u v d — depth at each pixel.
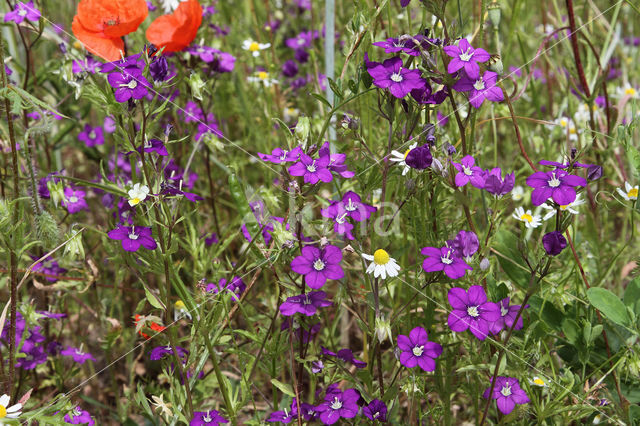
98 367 0.81
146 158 0.67
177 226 0.76
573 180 0.61
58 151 0.87
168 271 0.66
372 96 0.72
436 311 0.73
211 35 0.89
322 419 0.65
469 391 0.69
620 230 0.88
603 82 0.80
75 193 0.78
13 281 0.66
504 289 0.67
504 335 0.66
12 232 0.65
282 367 0.70
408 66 0.67
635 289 0.70
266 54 0.91
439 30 0.73
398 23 0.83
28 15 0.76
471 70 0.63
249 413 0.77
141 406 0.72
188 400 0.66
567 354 0.70
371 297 0.66
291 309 0.64
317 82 0.85
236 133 0.99
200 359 0.68
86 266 0.77
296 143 0.65
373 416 0.65
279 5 1.13
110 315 0.76
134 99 0.65
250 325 0.68
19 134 0.78
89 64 0.77
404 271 0.65
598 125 0.85
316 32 1.01
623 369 0.69
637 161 0.68
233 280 0.70
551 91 0.92
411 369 0.67
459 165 0.64
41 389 0.79
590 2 0.83
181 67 0.81
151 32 0.70
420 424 0.69
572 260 0.75
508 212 0.84
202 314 0.65
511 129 0.90
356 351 0.81
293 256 0.66
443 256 0.63
